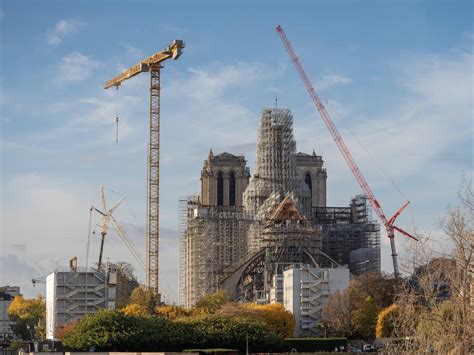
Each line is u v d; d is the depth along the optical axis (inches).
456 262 5032.0
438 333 4958.2
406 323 5128.0
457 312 4936.0
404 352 5137.8
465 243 5044.3
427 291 5068.9
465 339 4859.7
